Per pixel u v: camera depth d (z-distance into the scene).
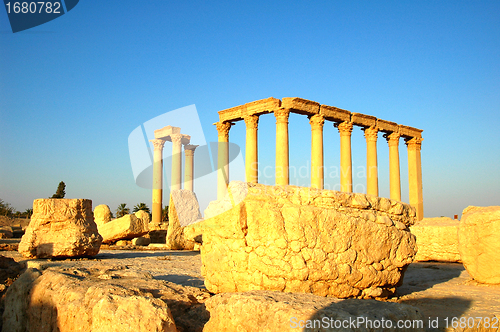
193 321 4.60
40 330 5.12
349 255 5.50
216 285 5.66
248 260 5.34
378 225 5.89
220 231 5.62
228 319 3.89
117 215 54.91
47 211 11.98
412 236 6.43
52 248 11.64
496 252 7.81
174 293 5.19
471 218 8.32
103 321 3.93
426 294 6.80
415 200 31.30
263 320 3.62
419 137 32.34
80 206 12.55
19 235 26.62
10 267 10.17
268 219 5.30
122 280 5.55
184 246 18.84
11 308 5.96
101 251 17.09
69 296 4.77
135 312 3.91
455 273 10.19
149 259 13.08
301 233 5.23
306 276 5.12
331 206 5.82
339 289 5.42
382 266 5.84
